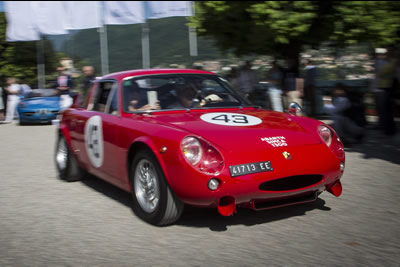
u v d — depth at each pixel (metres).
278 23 8.92
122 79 4.41
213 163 3.15
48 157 7.30
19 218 3.91
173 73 4.61
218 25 10.29
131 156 3.80
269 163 3.26
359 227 3.45
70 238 3.33
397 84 8.02
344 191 4.59
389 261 2.77
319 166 3.47
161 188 3.38
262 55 10.77
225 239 3.24
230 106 4.45
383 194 4.44
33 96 13.75
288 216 3.77
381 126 8.22
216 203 3.21
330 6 9.49
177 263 2.80
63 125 5.34
